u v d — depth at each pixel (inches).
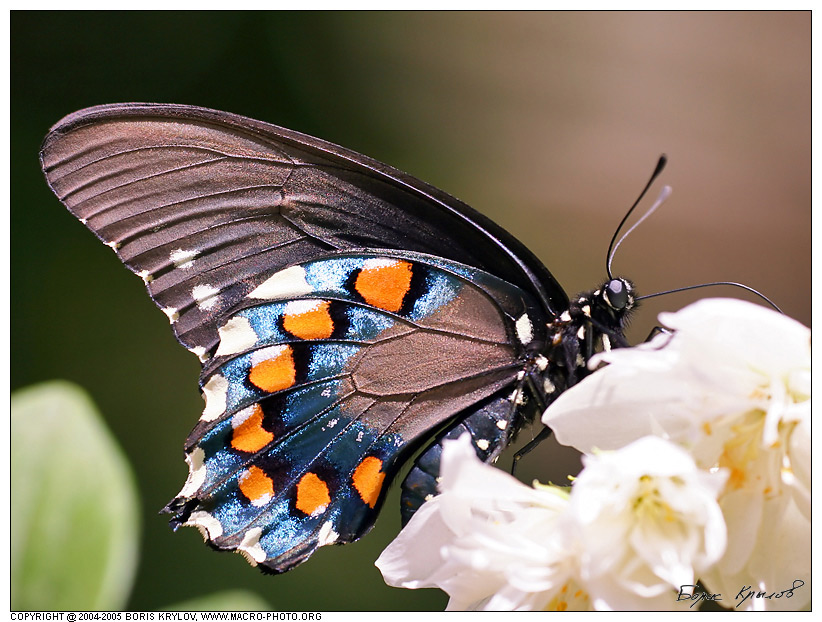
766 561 15.4
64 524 15.3
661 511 15.3
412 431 16.4
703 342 15.4
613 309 16.4
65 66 22.6
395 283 16.3
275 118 24.5
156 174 16.2
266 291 16.3
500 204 25.8
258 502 16.2
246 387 16.3
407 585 15.6
